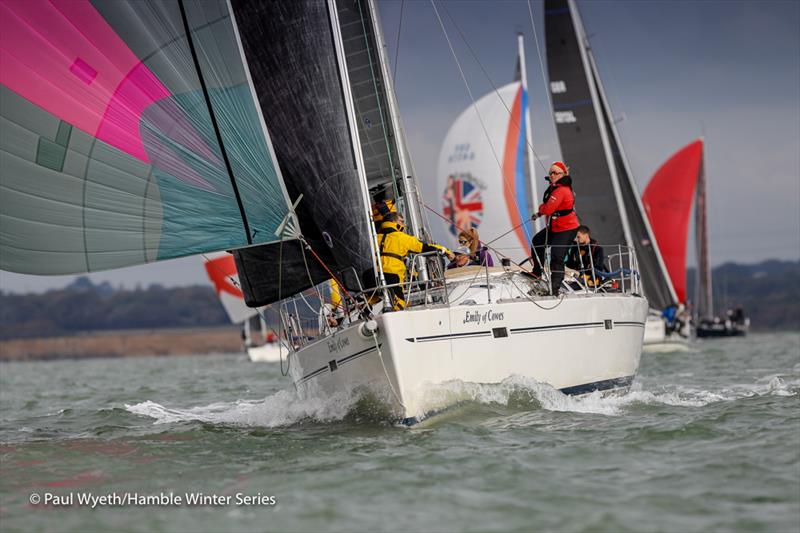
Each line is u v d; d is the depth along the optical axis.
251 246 7.58
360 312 7.54
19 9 7.00
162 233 7.39
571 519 4.84
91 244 7.34
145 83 7.25
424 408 7.23
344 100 7.65
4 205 7.20
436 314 7.29
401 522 4.87
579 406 8.34
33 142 7.14
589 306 8.66
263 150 7.51
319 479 5.82
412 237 7.86
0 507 5.57
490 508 5.05
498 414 7.74
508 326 7.81
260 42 7.61
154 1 7.21
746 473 5.63
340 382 7.64
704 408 8.23
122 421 9.61
